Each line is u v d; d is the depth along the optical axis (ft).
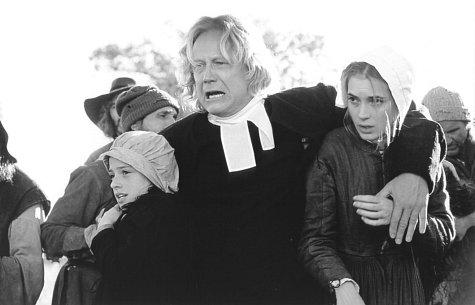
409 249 11.96
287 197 12.09
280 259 12.01
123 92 15.67
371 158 11.85
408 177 11.60
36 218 14.66
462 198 14.98
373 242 11.86
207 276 12.13
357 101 11.57
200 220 12.22
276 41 36.50
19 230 14.47
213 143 12.34
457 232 14.89
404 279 11.88
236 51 12.09
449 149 15.76
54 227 14.49
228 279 12.05
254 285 11.98
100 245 12.33
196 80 12.33
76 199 14.60
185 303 12.07
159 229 12.07
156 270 12.03
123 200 12.38
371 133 11.62
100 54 40.52
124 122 15.42
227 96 12.18
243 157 12.15
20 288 14.35
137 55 40.42
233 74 12.14
